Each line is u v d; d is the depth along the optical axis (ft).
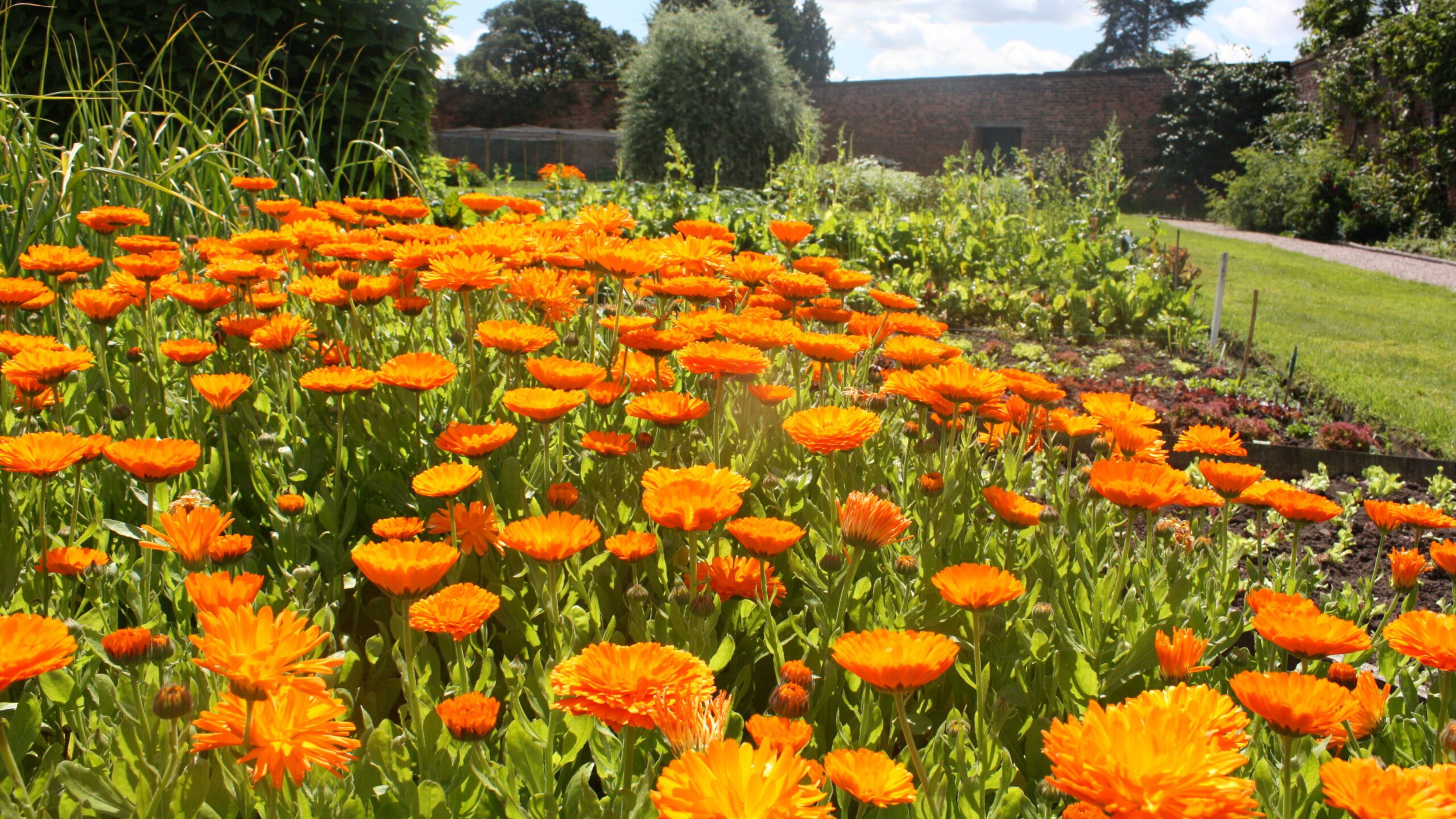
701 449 6.88
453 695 4.07
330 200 15.94
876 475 6.83
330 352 7.48
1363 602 6.46
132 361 7.82
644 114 77.36
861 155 97.35
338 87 19.93
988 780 3.89
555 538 4.12
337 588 5.52
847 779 2.98
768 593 5.00
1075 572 5.78
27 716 3.80
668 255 7.90
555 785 3.81
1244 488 5.84
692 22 77.66
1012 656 4.87
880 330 8.39
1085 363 21.21
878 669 3.12
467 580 5.60
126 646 3.55
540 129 111.65
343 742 3.01
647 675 3.09
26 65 18.31
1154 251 29.60
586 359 7.89
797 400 7.33
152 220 12.34
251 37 18.53
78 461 5.12
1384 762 4.51
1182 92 86.07
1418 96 61.41
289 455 6.40
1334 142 69.10
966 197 33.94
